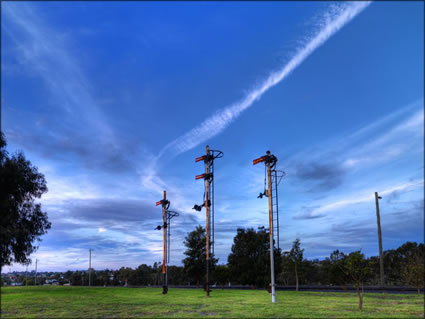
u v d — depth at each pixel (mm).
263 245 38094
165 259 30922
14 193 21859
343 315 14180
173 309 16953
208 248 27562
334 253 29422
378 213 38375
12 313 15797
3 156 20484
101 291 31719
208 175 28688
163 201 32219
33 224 24438
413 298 22312
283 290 34781
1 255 22953
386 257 43250
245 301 21281
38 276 66625
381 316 13820
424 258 30453
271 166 24047
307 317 13711
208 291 26516
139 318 13938
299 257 36156
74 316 14664
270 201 23312
